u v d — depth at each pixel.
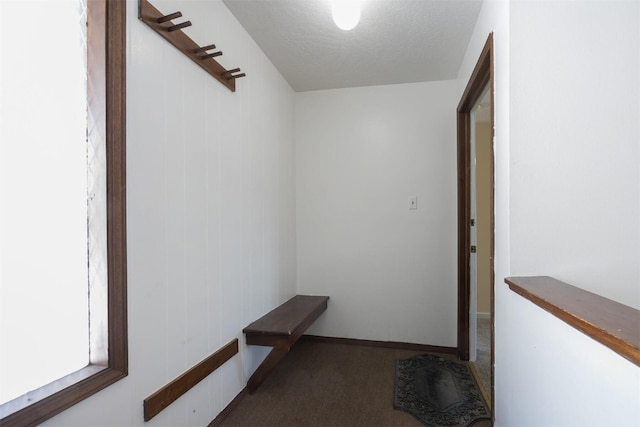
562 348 0.90
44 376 0.94
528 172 1.31
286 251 2.74
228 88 1.78
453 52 2.27
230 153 1.80
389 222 2.82
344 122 2.92
